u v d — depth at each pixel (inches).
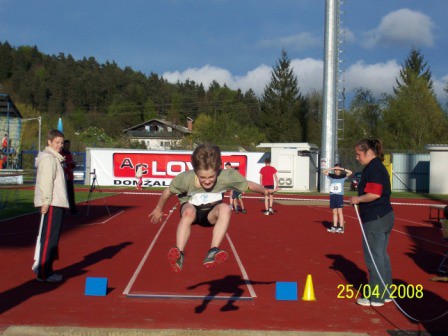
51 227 329.4
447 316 278.4
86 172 1531.7
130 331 239.1
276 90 3073.3
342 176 605.9
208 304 290.4
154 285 330.3
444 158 1471.5
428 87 2625.5
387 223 294.7
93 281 306.5
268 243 518.9
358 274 377.7
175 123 4217.5
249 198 1233.4
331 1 1332.4
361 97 2669.8
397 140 2377.0
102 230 587.5
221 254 183.6
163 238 531.8
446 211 417.4
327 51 1344.7
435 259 449.7
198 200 200.2
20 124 1856.5
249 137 2829.7
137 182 1517.0
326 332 245.3
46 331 238.7
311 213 856.3
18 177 1296.8
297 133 2977.4
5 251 441.1
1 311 271.3
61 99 5049.2
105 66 5900.6
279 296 304.2
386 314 280.4
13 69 5423.2
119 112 4837.6
